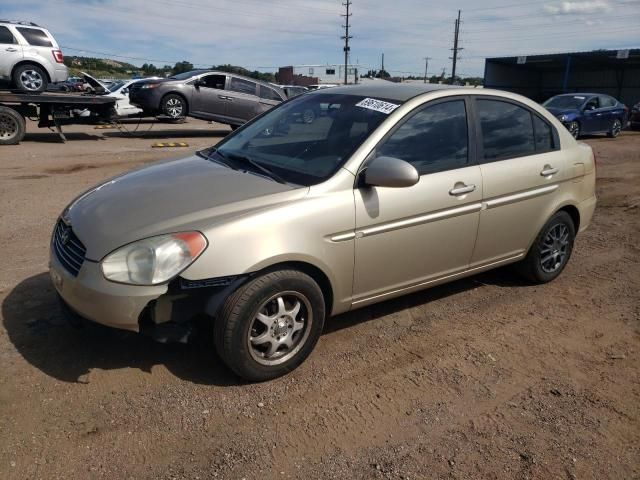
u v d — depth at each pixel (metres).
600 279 4.99
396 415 2.93
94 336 3.53
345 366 3.38
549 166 4.40
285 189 3.17
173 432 2.71
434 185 3.62
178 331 2.93
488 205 3.96
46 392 2.96
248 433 2.74
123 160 10.66
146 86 15.11
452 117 3.86
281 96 16.72
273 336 3.10
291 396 3.05
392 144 3.50
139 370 3.21
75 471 2.44
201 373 3.21
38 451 2.54
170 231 2.82
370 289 3.52
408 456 2.63
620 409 3.05
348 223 3.23
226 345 2.94
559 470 2.58
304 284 3.10
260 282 2.95
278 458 2.58
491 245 4.14
